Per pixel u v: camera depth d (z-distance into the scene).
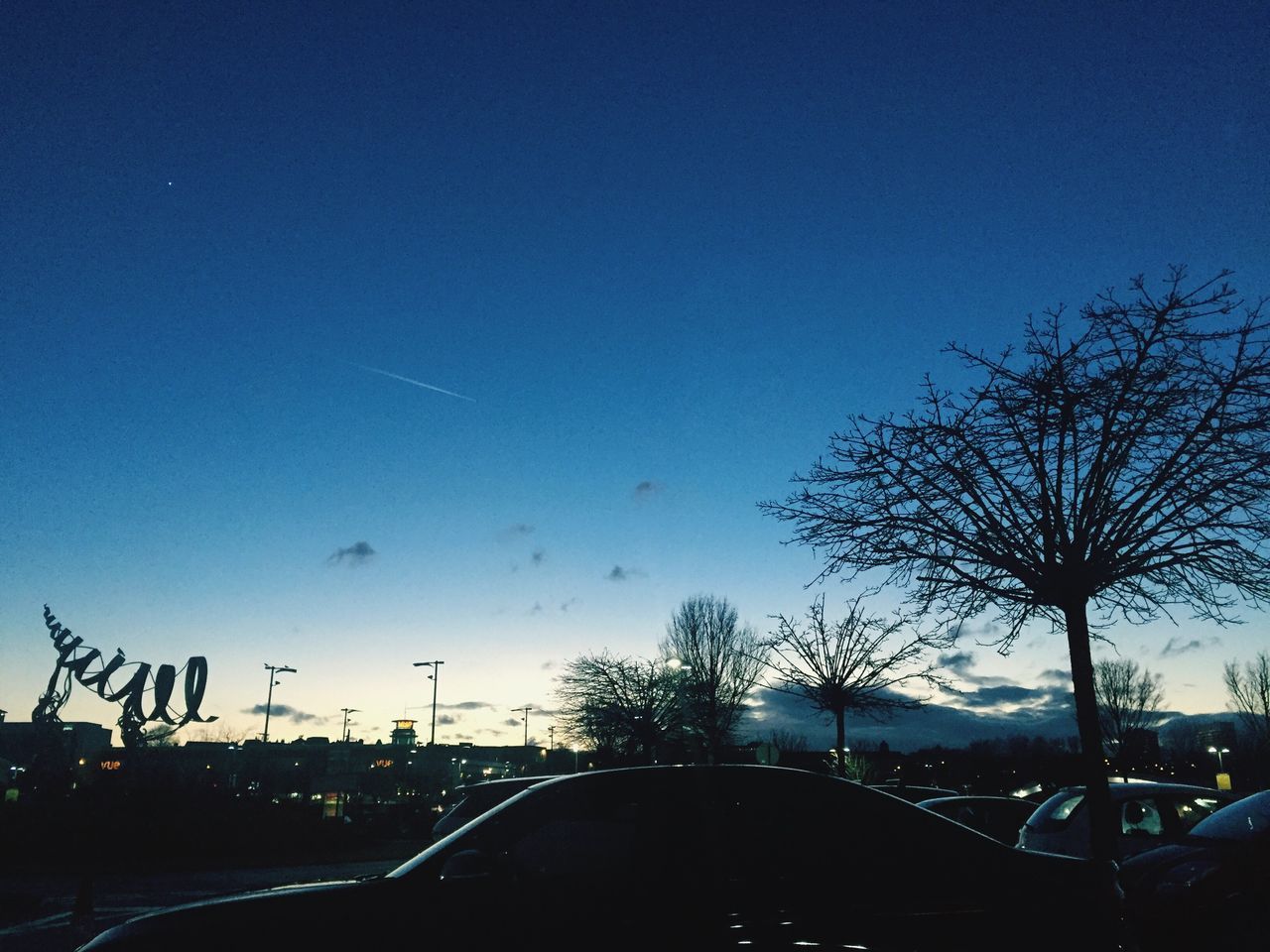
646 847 4.84
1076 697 11.39
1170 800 11.80
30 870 23.02
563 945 4.50
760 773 5.21
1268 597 11.28
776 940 4.68
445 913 4.46
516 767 86.94
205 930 4.30
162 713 38.31
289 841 28.53
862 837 5.07
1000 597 12.35
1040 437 11.52
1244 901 8.13
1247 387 11.00
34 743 52.91
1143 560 11.55
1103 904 5.18
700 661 45.59
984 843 5.26
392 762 78.00
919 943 4.84
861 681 25.58
